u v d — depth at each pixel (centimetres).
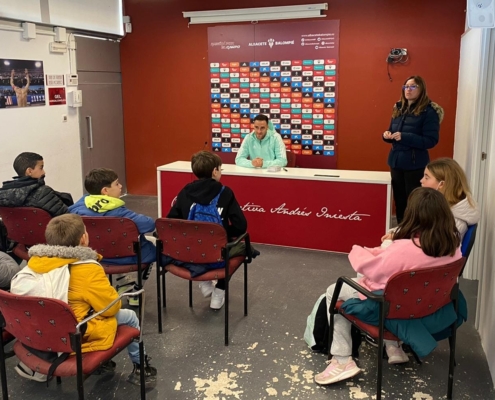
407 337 212
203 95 627
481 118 353
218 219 301
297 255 435
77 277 198
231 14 587
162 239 286
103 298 200
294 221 448
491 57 345
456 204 257
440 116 418
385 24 539
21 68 494
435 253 213
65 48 553
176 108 643
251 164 476
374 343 256
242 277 385
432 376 253
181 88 635
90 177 301
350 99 567
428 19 523
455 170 263
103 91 625
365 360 268
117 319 221
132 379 251
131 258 296
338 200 429
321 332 265
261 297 350
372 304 221
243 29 589
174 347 282
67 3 552
